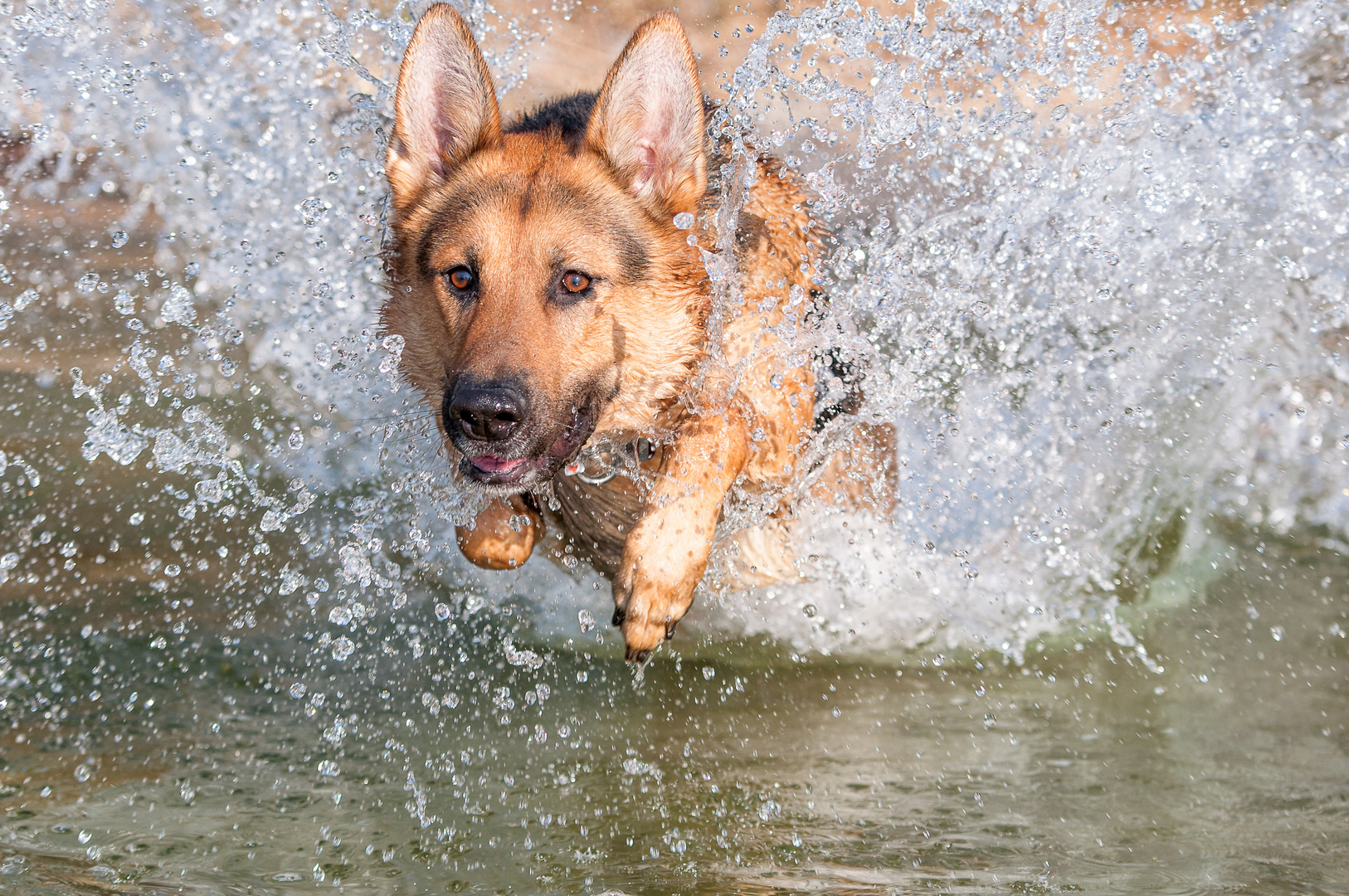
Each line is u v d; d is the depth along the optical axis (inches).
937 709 191.6
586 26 467.2
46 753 161.9
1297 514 237.6
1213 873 130.9
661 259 178.2
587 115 195.3
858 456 228.5
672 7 500.4
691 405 182.2
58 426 288.2
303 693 188.5
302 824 144.6
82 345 334.3
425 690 194.4
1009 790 158.4
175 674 192.2
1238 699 187.3
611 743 176.6
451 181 180.5
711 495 173.6
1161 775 161.5
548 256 168.9
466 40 178.2
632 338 176.9
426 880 130.3
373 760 166.2
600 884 129.4
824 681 204.4
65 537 239.1
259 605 220.5
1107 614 220.4
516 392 160.6
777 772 165.8
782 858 136.9
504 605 229.0
